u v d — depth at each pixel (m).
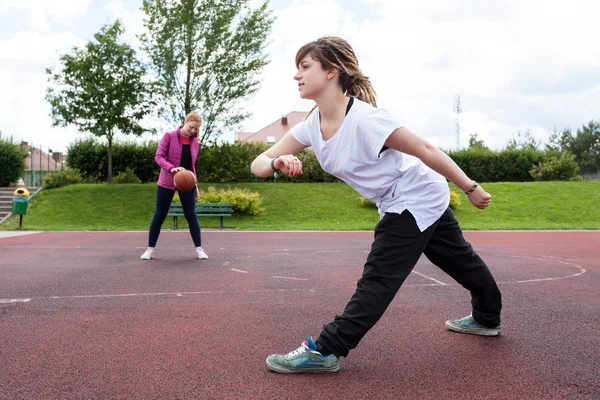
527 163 28.95
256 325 3.43
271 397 2.14
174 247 9.59
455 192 21.64
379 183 2.48
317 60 2.38
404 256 2.47
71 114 21.72
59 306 4.07
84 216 17.75
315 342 2.49
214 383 2.31
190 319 3.61
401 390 2.23
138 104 22.28
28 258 7.58
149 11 21.67
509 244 10.77
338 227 15.95
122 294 4.61
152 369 2.51
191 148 7.00
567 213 19.45
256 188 21.83
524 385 2.29
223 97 22.34
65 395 2.16
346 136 2.38
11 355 2.74
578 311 3.92
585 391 2.21
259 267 6.59
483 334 3.15
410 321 3.55
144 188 20.95
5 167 24.50
